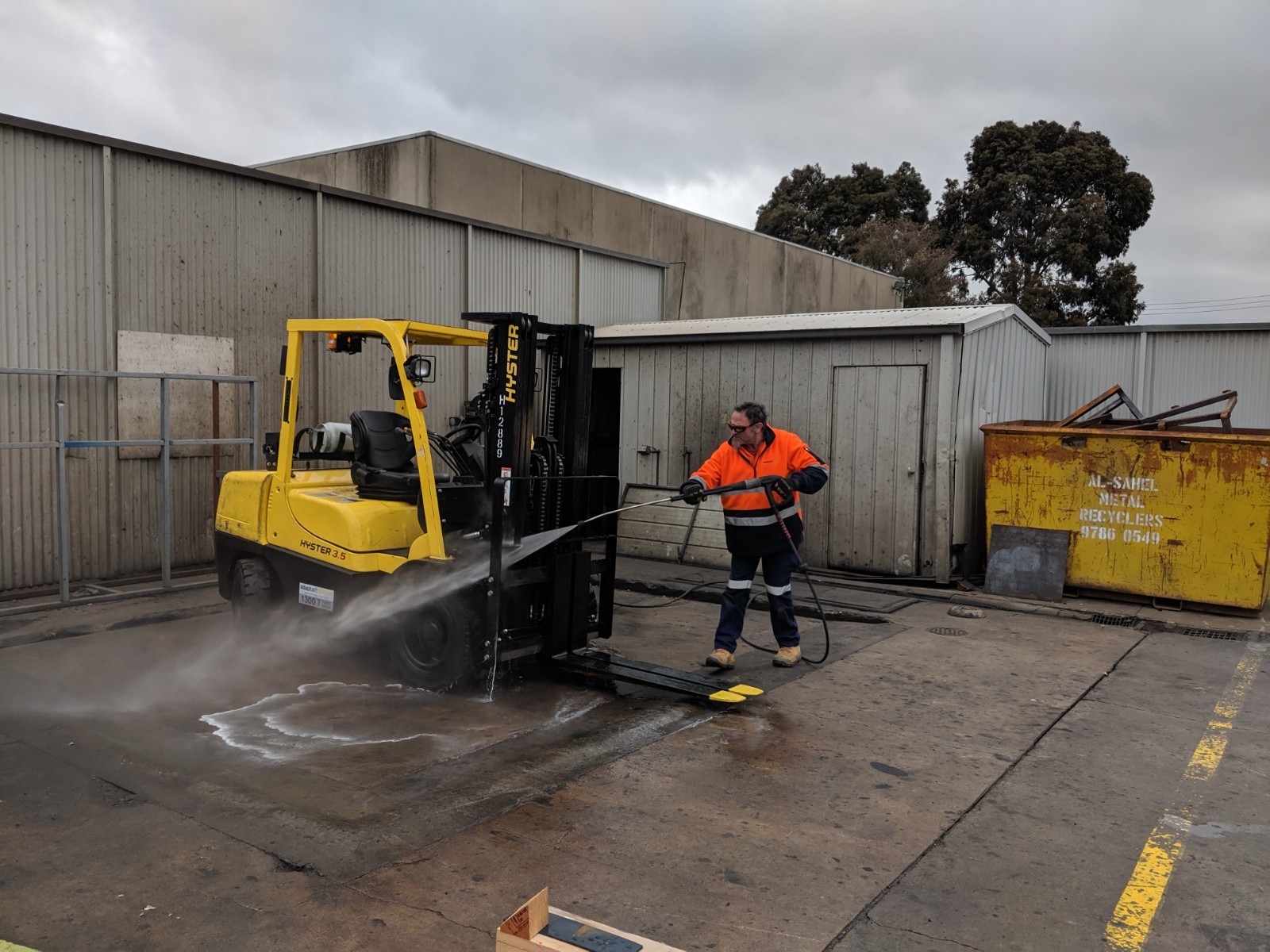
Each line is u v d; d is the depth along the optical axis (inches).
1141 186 1307.8
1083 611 311.0
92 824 146.0
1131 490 317.7
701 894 126.7
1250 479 298.2
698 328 435.8
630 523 410.6
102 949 110.7
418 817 150.3
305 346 366.9
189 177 326.6
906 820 153.2
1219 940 118.0
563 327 231.3
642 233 686.5
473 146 548.4
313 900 122.9
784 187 1616.6
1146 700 221.3
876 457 365.1
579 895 125.6
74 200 297.1
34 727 193.2
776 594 244.7
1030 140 1344.7
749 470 237.0
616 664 225.8
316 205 366.9
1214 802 162.4
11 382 286.8
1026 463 335.0
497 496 207.3
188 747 182.9
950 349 346.3
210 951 110.7
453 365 428.1
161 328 322.3
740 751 184.5
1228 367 459.8
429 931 115.8
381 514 227.5
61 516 281.6
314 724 198.5
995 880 133.0
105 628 270.8
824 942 115.3
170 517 317.4
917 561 356.5
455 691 216.7
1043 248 1315.2
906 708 213.9
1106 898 128.3
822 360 378.9
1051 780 171.6
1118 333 481.7
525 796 160.2
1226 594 303.4
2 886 125.9
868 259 1373.0
